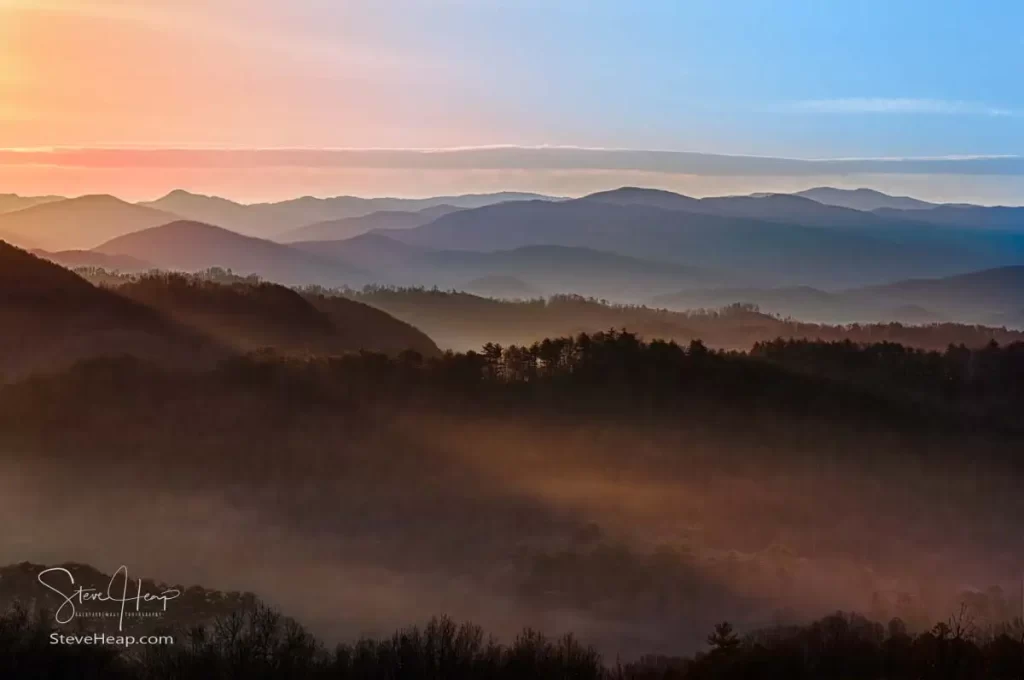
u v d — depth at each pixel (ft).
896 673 257.96
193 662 251.19
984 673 256.11
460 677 262.06
